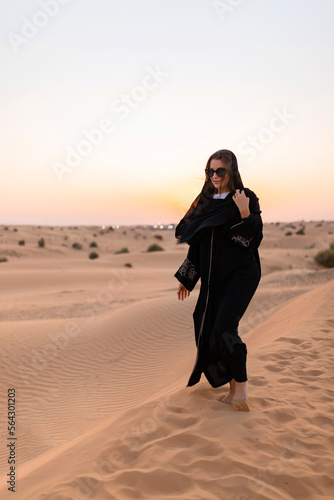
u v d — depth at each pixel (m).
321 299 8.77
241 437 3.43
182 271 4.16
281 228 111.12
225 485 2.91
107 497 2.82
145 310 12.97
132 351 10.74
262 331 9.19
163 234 111.38
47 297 24.50
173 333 11.58
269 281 21.91
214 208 3.93
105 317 13.53
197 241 4.02
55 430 6.70
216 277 3.90
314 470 3.12
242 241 3.76
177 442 3.42
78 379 9.28
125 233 102.81
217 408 3.90
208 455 3.24
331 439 3.50
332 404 4.13
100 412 7.32
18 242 66.88
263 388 4.48
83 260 44.66
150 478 2.99
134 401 7.61
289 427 3.63
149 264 44.84
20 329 12.47
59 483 2.97
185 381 6.30
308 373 5.00
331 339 6.38
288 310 10.09
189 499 2.75
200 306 4.01
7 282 29.34
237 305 3.78
